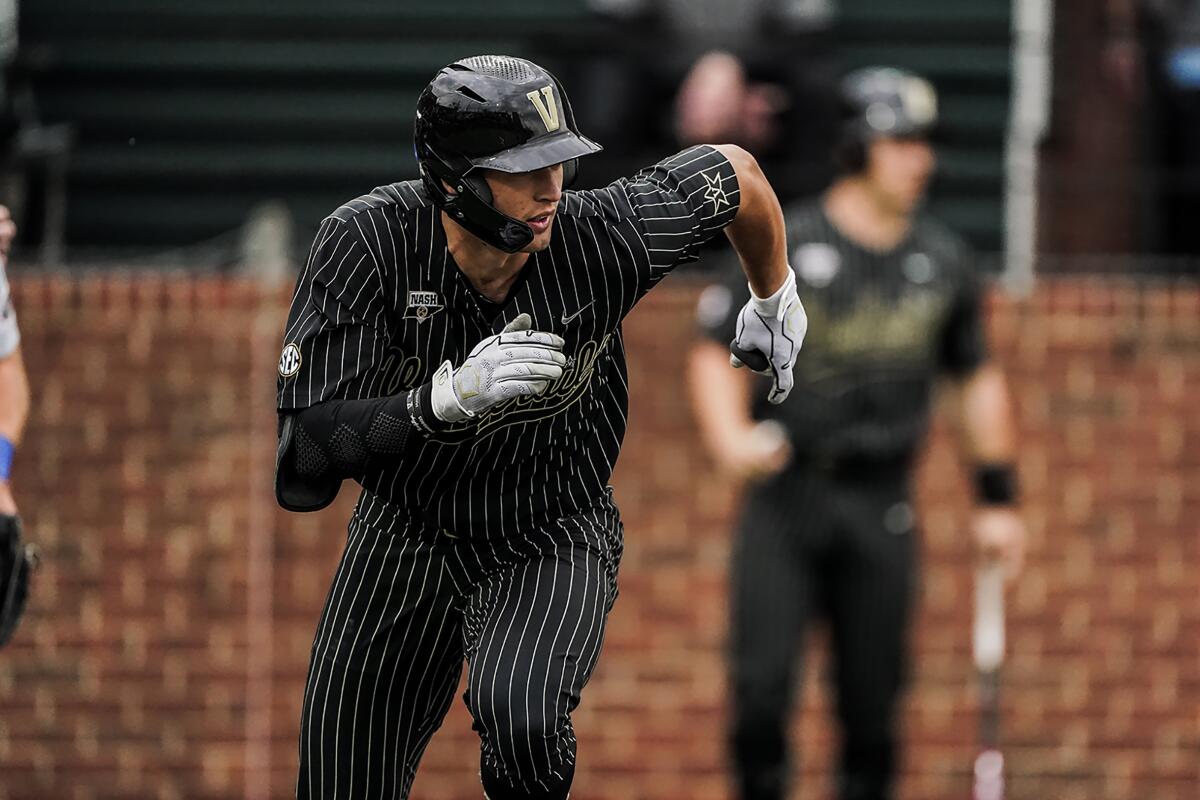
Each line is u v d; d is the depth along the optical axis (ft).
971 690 87.61
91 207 95.20
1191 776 87.71
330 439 42.01
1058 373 88.94
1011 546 82.23
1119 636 88.02
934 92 97.71
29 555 56.03
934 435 88.28
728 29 93.91
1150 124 95.61
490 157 41.32
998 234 97.35
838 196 81.46
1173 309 88.79
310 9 99.30
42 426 87.92
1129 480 88.48
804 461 79.20
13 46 94.12
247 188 95.35
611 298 44.32
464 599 47.55
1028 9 98.12
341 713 47.93
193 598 87.66
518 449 45.50
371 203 43.47
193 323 88.43
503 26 96.43
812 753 87.25
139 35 94.68
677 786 87.10
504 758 44.09
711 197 45.19
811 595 79.77
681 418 88.17
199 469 88.07
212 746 87.40
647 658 87.51
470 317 43.57
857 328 79.10
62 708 87.35
